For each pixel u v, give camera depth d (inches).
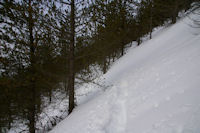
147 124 90.2
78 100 313.3
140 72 218.5
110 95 184.7
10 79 141.9
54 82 193.0
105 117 132.3
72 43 183.5
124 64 431.5
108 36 226.1
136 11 524.1
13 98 153.8
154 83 147.9
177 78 125.6
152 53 353.7
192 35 288.0
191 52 158.1
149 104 114.5
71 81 200.4
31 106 179.2
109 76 390.9
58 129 157.3
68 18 169.5
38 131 219.1
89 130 121.3
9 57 145.2
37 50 160.9
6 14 135.1
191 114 73.4
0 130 154.2
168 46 315.0
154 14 589.3
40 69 163.8
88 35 183.5
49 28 153.4
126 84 201.3
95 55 216.4
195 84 97.9
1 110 147.4
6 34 138.6
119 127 107.6
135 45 659.4
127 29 529.7
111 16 230.7
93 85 349.7
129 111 123.6
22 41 147.3
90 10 165.8
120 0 268.1
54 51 173.6
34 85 173.2
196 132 61.9
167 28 527.2
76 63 217.8
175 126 73.1
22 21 146.3
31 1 142.6
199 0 286.4
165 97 108.9
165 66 170.7
